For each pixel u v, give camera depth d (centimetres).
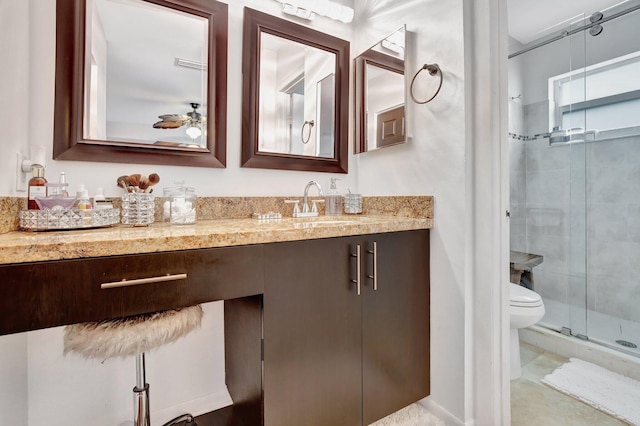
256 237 88
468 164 122
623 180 204
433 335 132
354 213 164
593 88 215
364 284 113
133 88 123
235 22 145
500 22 121
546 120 238
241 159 146
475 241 123
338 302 106
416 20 143
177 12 130
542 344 193
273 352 92
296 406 97
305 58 164
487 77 119
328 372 104
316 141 169
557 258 233
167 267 76
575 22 216
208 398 133
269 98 154
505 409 120
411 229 127
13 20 90
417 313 129
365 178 177
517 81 250
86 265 67
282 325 94
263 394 92
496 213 118
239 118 146
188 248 78
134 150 121
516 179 250
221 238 83
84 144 113
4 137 84
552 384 152
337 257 106
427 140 137
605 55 205
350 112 183
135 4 123
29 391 102
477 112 122
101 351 76
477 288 122
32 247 62
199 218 133
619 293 205
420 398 130
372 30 171
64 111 109
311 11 162
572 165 226
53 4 109
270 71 154
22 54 95
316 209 161
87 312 67
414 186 143
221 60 138
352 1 183
